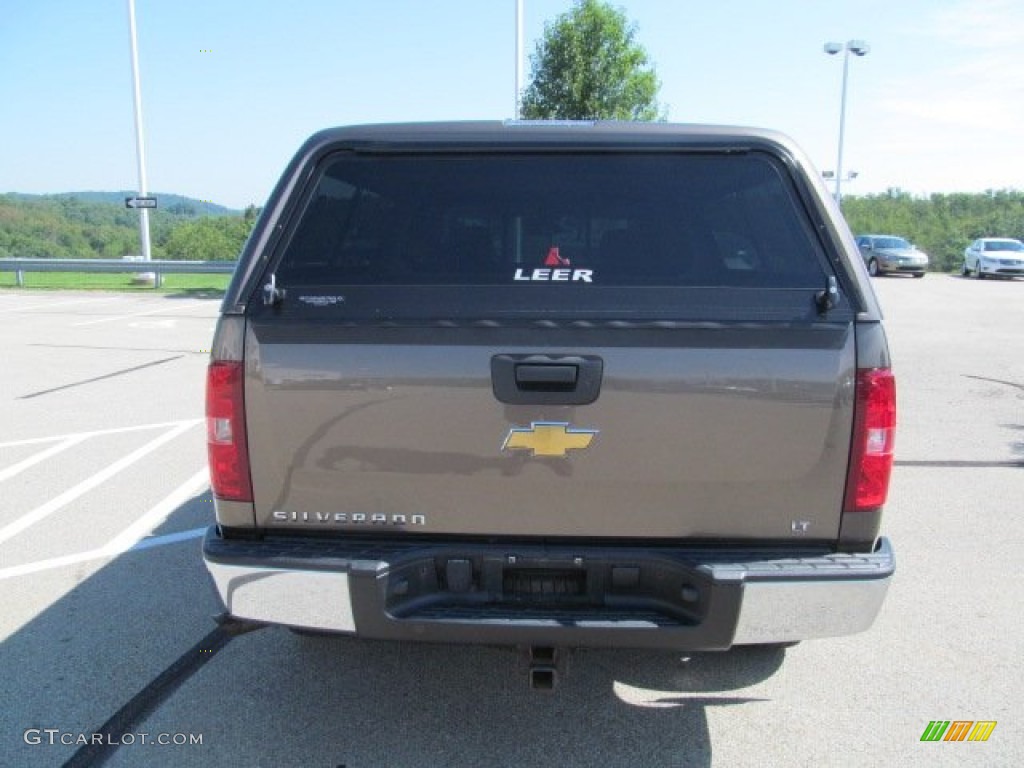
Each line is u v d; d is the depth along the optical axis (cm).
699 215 274
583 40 1756
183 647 368
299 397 262
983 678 348
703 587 252
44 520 529
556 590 267
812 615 253
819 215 266
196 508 552
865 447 255
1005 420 809
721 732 309
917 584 439
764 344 254
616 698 331
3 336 1327
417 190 279
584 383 255
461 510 265
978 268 3225
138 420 792
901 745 302
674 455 257
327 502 268
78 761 289
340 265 273
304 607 260
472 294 261
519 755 294
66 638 375
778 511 261
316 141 280
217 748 297
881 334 255
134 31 2205
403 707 323
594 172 279
